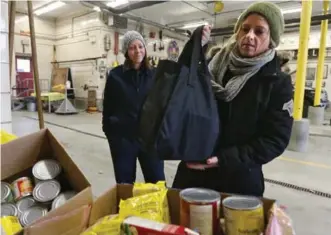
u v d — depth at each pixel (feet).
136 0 26.13
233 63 3.46
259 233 2.31
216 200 2.47
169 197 2.78
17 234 2.08
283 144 3.28
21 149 2.99
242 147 3.31
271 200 2.56
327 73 33.58
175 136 2.68
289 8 27.17
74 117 25.80
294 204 8.72
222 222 2.52
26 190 2.97
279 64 3.51
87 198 2.60
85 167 11.72
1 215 2.74
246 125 3.40
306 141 15.33
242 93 3.41
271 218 2.26
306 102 28.04
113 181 10.20
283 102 3.27
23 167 3.06
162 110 2.69
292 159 13.67
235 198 2.58
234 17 32.42
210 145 2.83
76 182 2.94
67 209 2.40
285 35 34.71
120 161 6.88
